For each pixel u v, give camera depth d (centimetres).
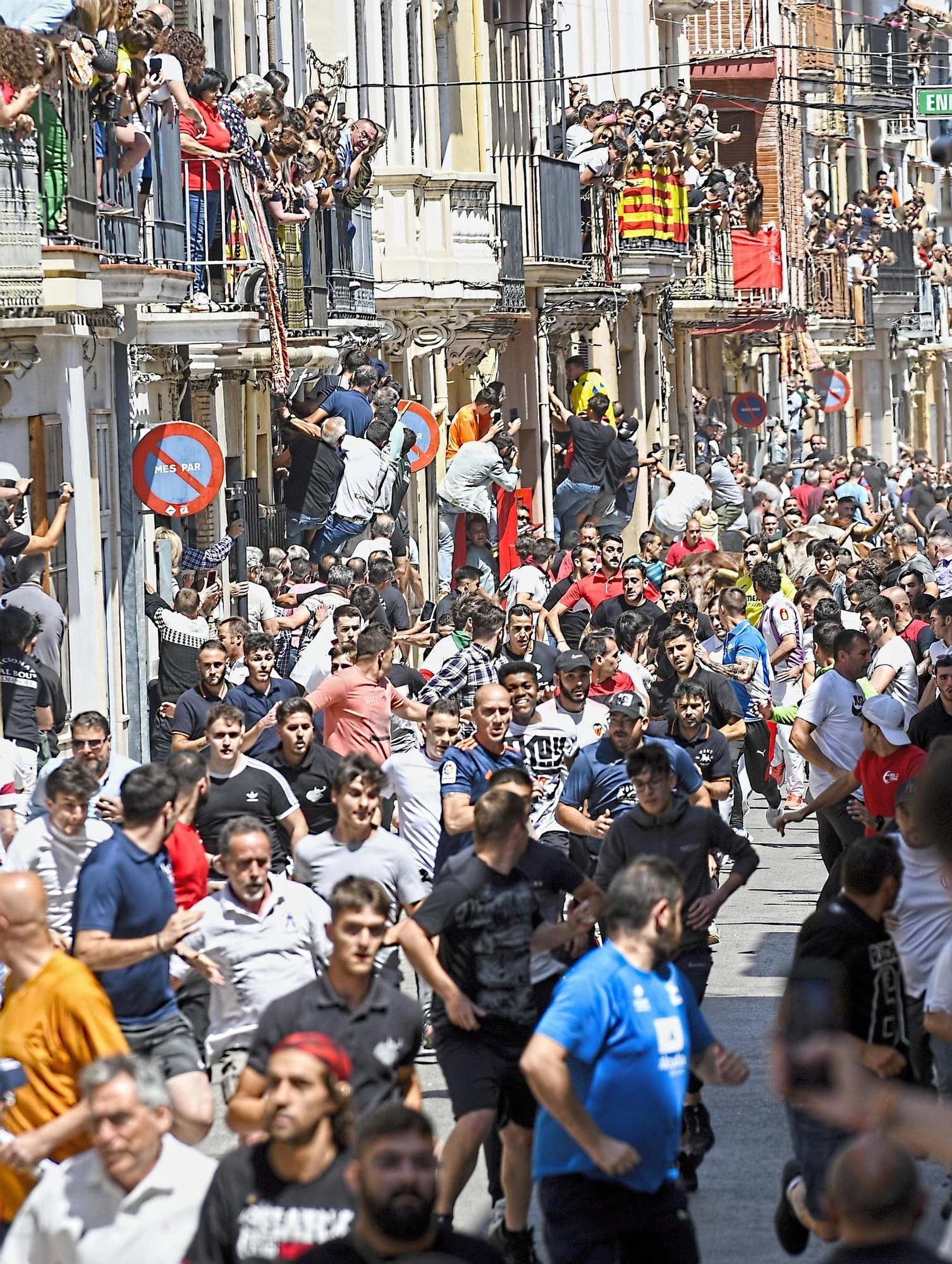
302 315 6894
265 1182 1898
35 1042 2294
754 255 14275
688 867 3006
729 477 10438
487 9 9650
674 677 4556
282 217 6397
